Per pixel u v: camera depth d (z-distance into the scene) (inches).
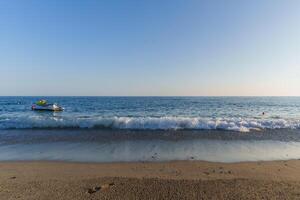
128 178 187.9
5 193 156.2
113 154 291.7
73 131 458.9
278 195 151.2
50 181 182.9
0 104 2074.3
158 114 1011.9
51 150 314.2
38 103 1288.1
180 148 323.3
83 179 188.1
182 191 158.4
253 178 192.2
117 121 520.4
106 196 150.0
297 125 507.5
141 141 370.3
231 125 504.7
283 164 247.0
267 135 419.8
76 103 2213.3
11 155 289.1
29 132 448.1
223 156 282.0
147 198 146.9
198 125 500.4
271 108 1422.2
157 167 237.0
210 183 175.0
